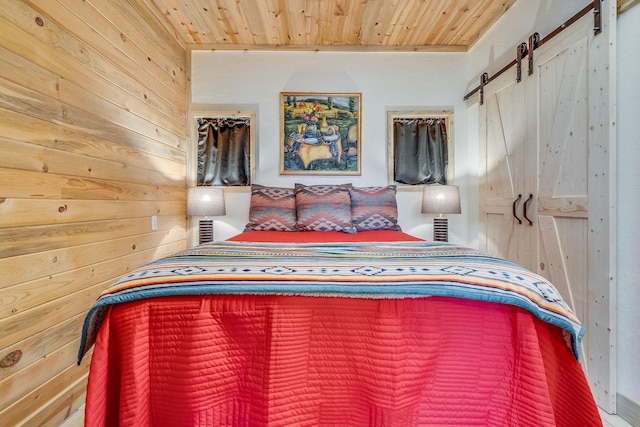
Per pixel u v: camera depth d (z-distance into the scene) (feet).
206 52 9.02
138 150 6.52
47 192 4.22
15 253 3.76
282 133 9.09
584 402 2.59
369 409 2.69
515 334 2.67
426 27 8.27
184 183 8.80
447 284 2.70
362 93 9.22
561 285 5.47
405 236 6.31
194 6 7.24
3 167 3.63
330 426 2.74
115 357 2.71
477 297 2.60
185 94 8.88
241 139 9.16
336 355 2.75
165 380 2.66
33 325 3.99
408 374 2.67
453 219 9.27
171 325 2.68
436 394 2.73
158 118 7.40
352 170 9.22
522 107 6.63
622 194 4.36
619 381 4.38
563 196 5.41
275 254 3.69
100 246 5.28
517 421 2.60
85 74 4.95
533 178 6.28
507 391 2.68
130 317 2.68
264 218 7.70
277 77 9.12
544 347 2.68
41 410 4.09
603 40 4.52
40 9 4.12
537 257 6.17
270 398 2.63
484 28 8.27
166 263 3.20
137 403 2.57
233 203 9.11
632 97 4.22
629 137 4.26
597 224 4.66
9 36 3.71
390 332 2.69
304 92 9.12
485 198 8.32
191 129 8.93
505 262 3.27
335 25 8.13
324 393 2.74
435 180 9.34
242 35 8.57
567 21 5.26
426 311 2.75
